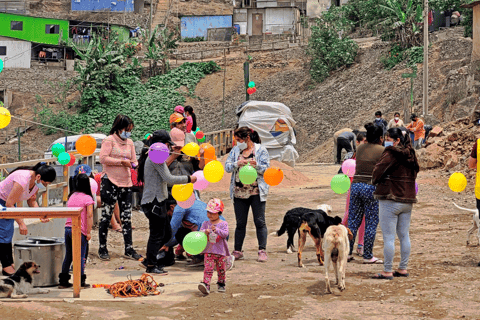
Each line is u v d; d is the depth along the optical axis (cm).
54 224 942
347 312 573
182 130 929
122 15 5878
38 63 5434
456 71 3192
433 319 541
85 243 694
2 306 567
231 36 5788
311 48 4666
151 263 771
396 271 725
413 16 4178
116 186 861
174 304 614
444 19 4175
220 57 5459
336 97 4041
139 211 1335
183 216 800
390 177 703
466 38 3731
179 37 5906
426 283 670
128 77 5009
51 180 709
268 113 2059
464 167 1769
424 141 2355
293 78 4800
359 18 5281
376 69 4138
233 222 1224
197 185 758
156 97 4862
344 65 4450
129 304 612
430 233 1006
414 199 705
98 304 608
